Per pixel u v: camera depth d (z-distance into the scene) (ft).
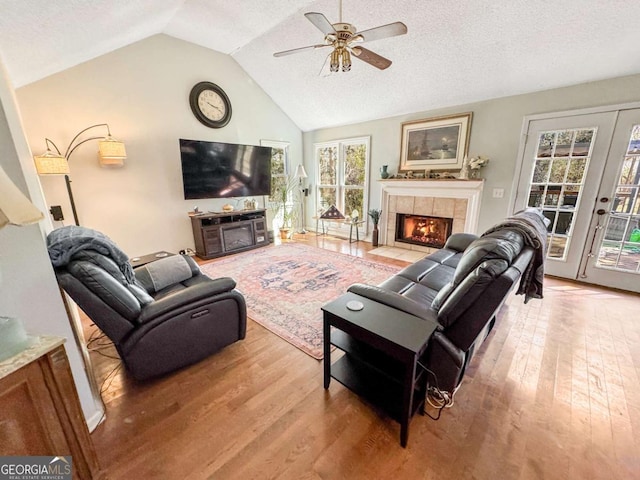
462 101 12.08
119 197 11.85
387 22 9.17
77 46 7.02
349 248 15.61
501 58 9.42
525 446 4.27
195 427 4.67
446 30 8.96
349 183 17.78
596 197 9.80
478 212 12.44
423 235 15.34
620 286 9.84
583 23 7.59
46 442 2.99
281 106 17.22
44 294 3.99
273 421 4.77
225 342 6.32
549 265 11.19
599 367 5.98
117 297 4.77
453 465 4.01
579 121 9.68
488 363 6.14
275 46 12.46
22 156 3.97
